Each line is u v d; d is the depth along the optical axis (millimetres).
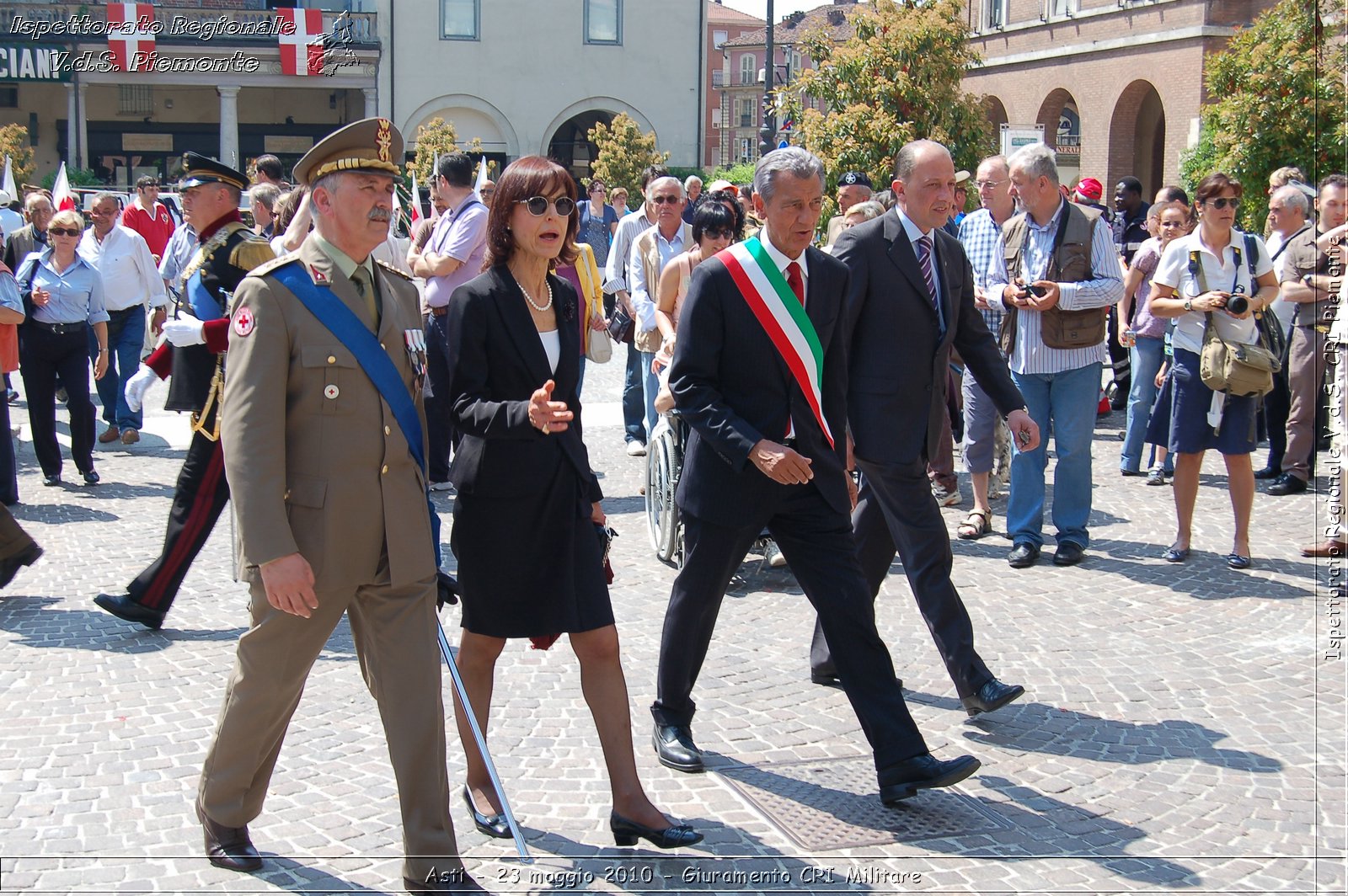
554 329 4121
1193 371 7285
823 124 16203
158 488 9414
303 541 3539
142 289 11102
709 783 4535
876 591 5477
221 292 5852
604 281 10117
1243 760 4773
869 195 8414
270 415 3451
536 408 3754
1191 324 7285
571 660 5723
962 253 5129
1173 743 4941
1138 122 32656
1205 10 27547
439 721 3691
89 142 39438
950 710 5281
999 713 5238
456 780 4484
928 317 4984
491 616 4043
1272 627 6309
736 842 4098
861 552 5391
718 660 5812
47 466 9453
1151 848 4098
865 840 4133
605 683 4070
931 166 4961
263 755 3818
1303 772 4672
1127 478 9914
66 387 9344
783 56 77875
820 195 4375
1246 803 4430
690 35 39406
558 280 4203
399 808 4262
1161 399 7645
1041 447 7438
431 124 35656
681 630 4621
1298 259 9086
